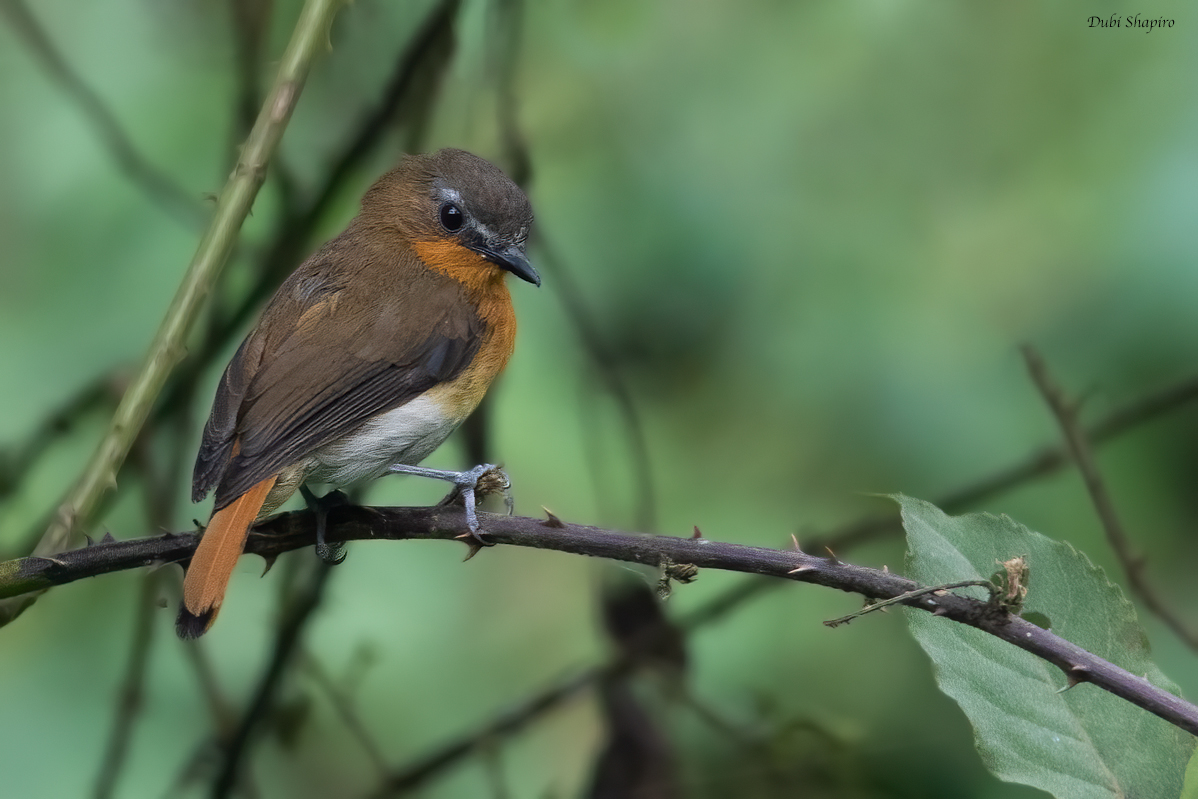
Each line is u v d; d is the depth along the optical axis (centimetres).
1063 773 507
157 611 873
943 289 1066
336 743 1030
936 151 1061
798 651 1016
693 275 1077
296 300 800
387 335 782
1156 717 520
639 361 1088
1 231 976
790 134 1070
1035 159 1049
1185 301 1007
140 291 973
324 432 742
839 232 1074
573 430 1061
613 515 1057
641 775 932
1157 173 1013
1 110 975
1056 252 1048
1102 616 540
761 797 941
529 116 1070
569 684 941
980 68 1054
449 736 1023
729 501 1072
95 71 988
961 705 516
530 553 1082
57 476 1028
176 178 977
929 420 1052
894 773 948
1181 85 1020
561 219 1077
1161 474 1034
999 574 517
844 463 1065
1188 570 1016
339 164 879
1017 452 1038
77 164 974
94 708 986
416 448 800
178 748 984
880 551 1063
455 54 898
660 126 1074
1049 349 1041
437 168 860
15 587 594
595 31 1027
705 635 1020
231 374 754
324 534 663
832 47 1064
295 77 654
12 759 956
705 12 1073
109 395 916
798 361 1081
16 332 969
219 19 998
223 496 666
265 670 870
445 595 1057
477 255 845
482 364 830
